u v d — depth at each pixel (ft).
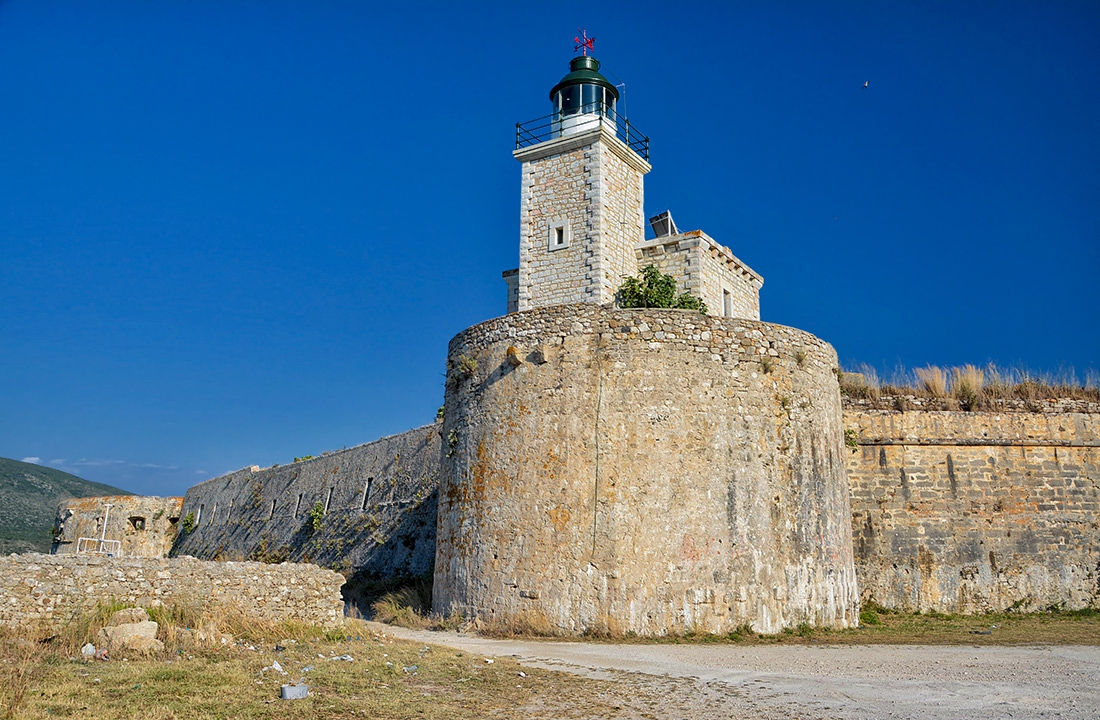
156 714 29.73
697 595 57.11
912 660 45.52
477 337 67.15
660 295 79.25
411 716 31.94
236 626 47.98
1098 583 79.41
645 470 58.70
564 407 60.80
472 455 64.44
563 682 38.75
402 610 70.23
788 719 31.63
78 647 40.42
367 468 117.19
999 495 80.53
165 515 193.98
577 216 85.87
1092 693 35.29
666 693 36.47
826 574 62.49
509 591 59.26
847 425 81.35
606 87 93.56
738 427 61.11
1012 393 86.22
